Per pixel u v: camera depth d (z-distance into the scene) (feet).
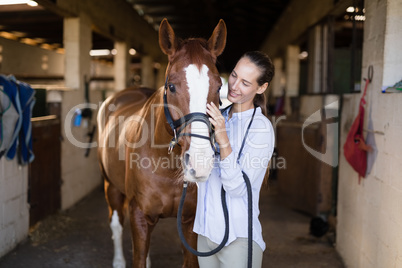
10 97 8.86
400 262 6.28
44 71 28.94
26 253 9.64
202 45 5.39
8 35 23.34
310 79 16.52
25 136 9.74
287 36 21.79
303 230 11.93
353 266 8.70
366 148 7.77
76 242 10.61
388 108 6.95
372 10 8.04
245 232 4.78
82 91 15.47
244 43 41.78
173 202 6.46
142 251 6.61
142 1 24.38
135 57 34.55
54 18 18.06
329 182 12.56
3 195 9.04
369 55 8.14
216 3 25.05
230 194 4.71
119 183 8.07
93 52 29.94
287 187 15.06
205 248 5.18
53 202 12.87
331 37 14.16
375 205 7.45
